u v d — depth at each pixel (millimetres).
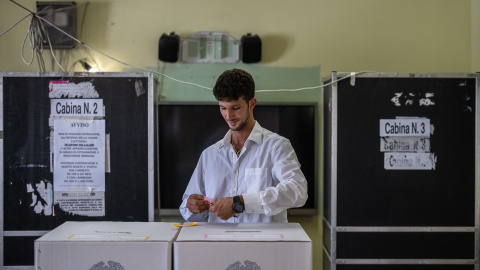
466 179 2188
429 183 2189
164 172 2738
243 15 2766
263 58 2764
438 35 2793
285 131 2723
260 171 1687
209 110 2729
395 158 2186
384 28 2791
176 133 2732
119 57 2756
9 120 2066
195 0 2768
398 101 2176
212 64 2756
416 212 2193
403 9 2791
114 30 2758
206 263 1209
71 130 2066
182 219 2771
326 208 2434
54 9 2688
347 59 2779
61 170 2070
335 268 2203
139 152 2082
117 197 2080
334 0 2781
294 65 2768
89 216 2080
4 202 2076
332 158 2189
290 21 2773
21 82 2061
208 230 1355
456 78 2172
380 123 2178
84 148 2068
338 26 2781
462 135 2178
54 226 2074
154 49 2760
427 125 2176
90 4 2746
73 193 2072
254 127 1757
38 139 2068
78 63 2736
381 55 2787
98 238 1250
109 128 2078
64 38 2693
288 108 2725
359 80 2182
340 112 2182
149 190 2078
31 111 2066
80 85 2070
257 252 1213
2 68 2727
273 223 1461
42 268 1227
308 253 1212
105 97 2076
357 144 2188
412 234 2195
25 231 2076
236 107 1586
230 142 1782
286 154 1675
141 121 2080
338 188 2195
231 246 1210
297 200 1488
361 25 2785
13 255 2084
